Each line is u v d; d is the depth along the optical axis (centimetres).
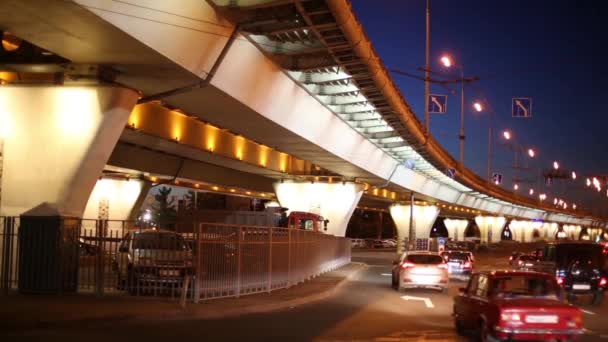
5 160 1933
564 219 15500
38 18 1433
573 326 1211
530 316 1212
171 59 1748
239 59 2116
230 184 5138
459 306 1477
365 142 4025
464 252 3972
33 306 1611
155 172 4144
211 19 1853
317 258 3247
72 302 1698
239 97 2219
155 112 3116
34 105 1928
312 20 1955
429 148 4250
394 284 2828
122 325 1466
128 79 1961
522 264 3347
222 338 1342
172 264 1855
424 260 2614
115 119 1931
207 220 3394
